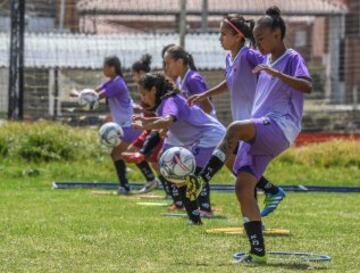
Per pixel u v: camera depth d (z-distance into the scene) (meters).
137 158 23.08
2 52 47.97
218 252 17.73
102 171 38.59
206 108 24.55
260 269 15.77
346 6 63.44
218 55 52.69
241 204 16.70
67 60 49.84
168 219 23.45
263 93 16.98
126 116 31.75
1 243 18.52
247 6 58.03
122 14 55.06
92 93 31.95
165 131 23.34
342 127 54.84
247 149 16.73
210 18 62.41
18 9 42.25
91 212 25.00
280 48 17.08
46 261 16.38
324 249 18.61
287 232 20.89
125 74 50.94
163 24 60.44
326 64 64.56
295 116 16.84
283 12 61.34
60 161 39.94
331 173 39.31
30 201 28.14
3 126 41.12
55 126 41.75
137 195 31.25
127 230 20.88
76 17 53.75
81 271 15.36
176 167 18.48
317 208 27.70
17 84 42.66
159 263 16.30
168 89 22.03
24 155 39.81
